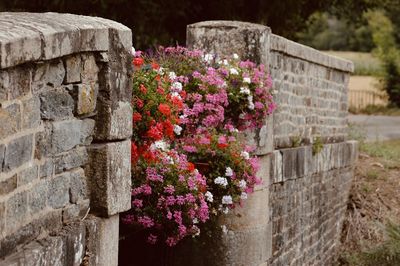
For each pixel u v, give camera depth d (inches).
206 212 219.8
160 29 522.0
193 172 217.8
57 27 142.1
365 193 454.6
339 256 418.3
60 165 150.3
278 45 289.9
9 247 128.6
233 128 253.6
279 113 306.7
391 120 947.3
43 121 142.6
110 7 491.2
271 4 567.8
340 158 416.8
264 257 276.7
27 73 134.0
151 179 210.5
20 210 132.7
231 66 256.5
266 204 276.8
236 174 238.4
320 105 377.7
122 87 169.3
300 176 333.4
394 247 368.8
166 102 217.2
